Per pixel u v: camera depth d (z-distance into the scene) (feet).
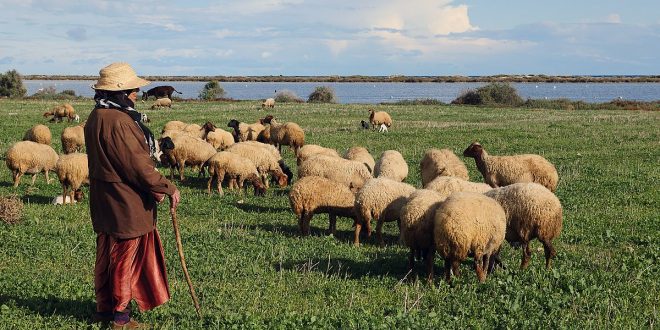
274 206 53.98
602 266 33.76
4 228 40.81
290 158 85.76
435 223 29.99
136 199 21.57
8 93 250.16
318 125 127.65
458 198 30.32
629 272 32.60
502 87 241.96
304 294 29.01
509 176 50.78
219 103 212.64
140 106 187.93
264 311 25.63
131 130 21.09
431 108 199.31
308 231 43.45
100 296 22.57
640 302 27.89
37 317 23.80
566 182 62.90
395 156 58.70
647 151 89.61
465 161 80.12
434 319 24.75
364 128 122.21
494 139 105.60
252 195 59.16
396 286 30.42
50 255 34.53
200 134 85.20
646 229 43.47
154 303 22.49
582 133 116.37
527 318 25.55
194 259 34.27
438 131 118.11
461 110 190.08
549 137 109.19
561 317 25.54
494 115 166.71
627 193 57.26
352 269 34.04
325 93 265.13
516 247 38.93
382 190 40.37
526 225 33.63
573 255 36.60
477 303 27.45
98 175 21.34
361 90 617.62
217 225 45.37
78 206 51.11
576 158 82.28
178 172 72.08
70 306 25.32
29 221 43.47
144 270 22.35
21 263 32.73
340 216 45.34
